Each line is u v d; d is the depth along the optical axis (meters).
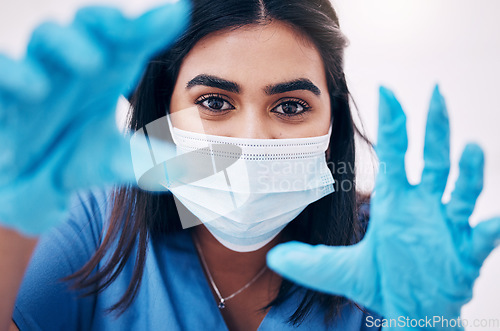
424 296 0.79
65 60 0.50
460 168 0.77
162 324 1.09
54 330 1.07
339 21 1.27
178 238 1.17
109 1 0.53
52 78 0.51
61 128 0.56
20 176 0.57
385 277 0.81
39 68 0.50
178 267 1.15
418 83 3.05
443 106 0.77
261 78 0.98
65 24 0.51
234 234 1.10
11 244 0.75
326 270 0.80
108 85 0.54
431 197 0.79
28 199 0.57
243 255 1.17
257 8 0.97
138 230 1.13
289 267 0.79
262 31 0.98
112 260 1.12
